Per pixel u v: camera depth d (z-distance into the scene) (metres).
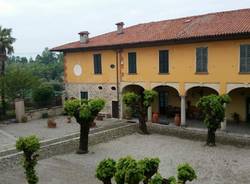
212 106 19.12
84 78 30.83
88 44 29.86
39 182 14.29
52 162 17.22
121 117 28.62
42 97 31.45
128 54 27.44
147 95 23.39
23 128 25.64
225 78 22.56
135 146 20.34
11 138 22.09
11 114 29.52
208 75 23.28
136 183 8.70
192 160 17.20
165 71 25.41
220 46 22.55
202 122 25.80
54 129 25.00
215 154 18.25
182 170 10.21
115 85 28.64
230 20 24.14
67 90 32.41
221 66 22.67
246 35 20.86
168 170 15.68
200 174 15.04
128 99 23.55
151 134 23.86
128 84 27.75
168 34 25.20
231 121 25.80
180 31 24.92
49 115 31.20
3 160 16.36
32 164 12.86
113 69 28.58
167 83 25.38
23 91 31.62
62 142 19.44
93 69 30.02
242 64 21.77
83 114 17.92
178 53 24.55
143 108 23.73
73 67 31.62
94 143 20.95
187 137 22.52
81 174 15.33
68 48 30.83
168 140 21.86
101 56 29.25
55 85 45.84
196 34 22.84
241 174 14.96
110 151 19.28
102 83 29.55
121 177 8.85
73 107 18.27
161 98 29.73
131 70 27.44
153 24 30.53
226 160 17.09
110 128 24.03
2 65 36.50
